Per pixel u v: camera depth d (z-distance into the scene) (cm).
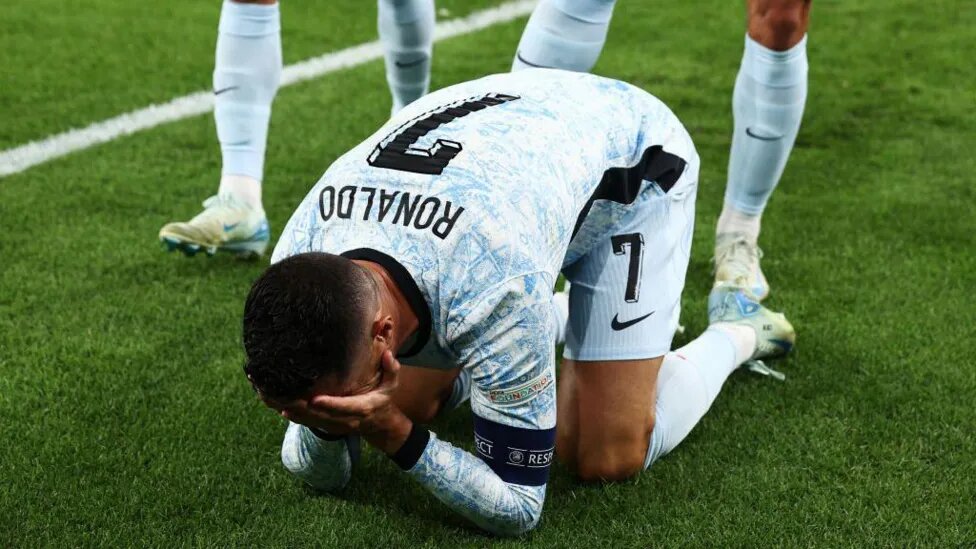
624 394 205
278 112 438
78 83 459
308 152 398
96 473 215
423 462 179
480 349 166
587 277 204
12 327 270
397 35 325
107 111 430
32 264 304
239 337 270
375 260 160
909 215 354
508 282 162
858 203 364
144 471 216
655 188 201
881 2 627
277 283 146
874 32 572
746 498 211
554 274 173
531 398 174
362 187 168
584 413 209
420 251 160
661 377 223
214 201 302
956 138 427
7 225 327
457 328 163
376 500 209
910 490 213
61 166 376
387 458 223
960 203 364
